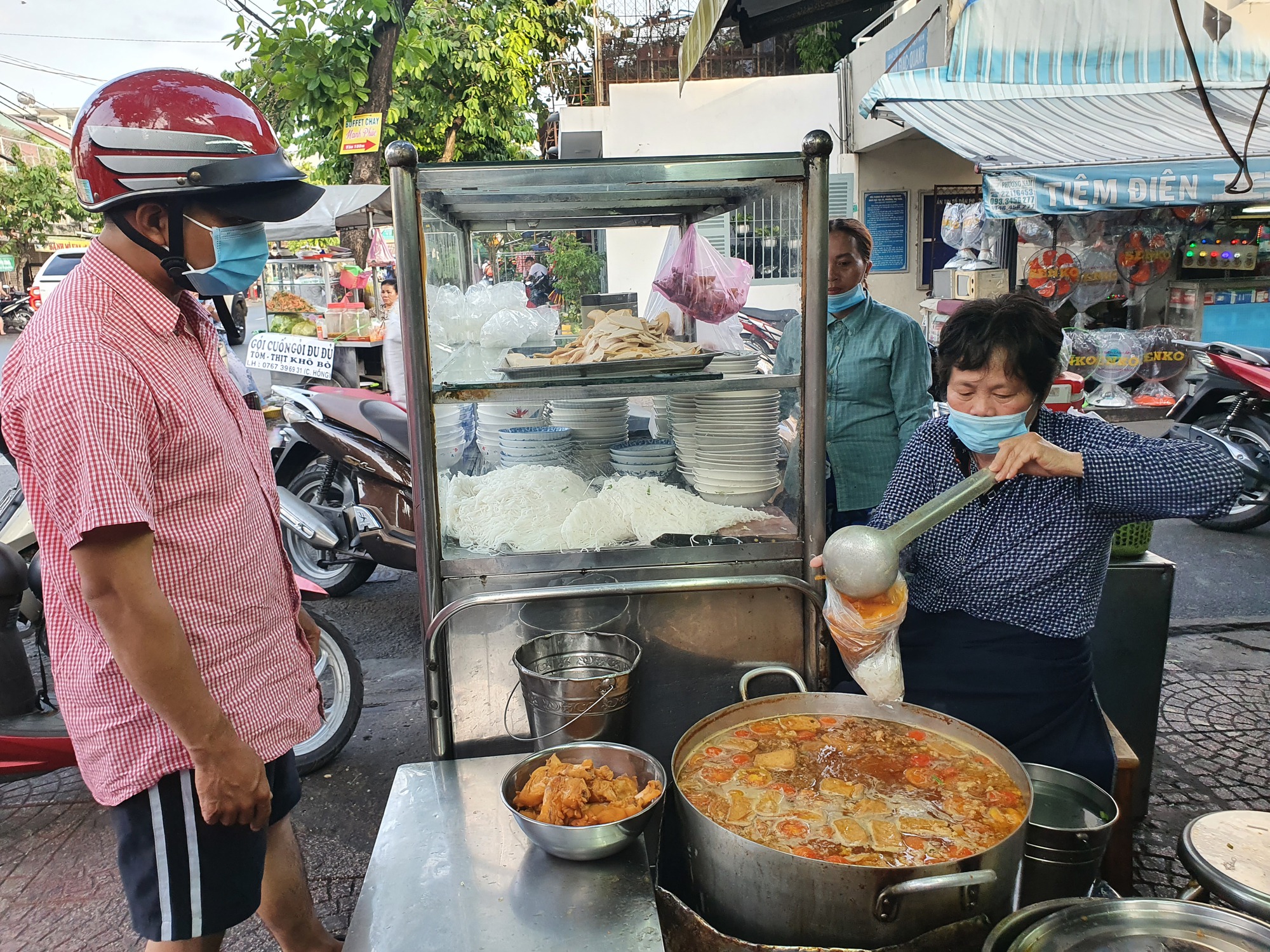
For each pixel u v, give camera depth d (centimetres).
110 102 130
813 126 894
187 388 136
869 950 127
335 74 761
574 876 150
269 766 160
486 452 244
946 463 185
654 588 192
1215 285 728
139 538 123
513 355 213
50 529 133
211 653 141
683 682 205
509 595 187
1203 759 280
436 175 178
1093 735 183
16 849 251
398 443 361
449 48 948
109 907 226
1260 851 133
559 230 267
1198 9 588
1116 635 236
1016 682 180
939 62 663
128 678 126
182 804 140
